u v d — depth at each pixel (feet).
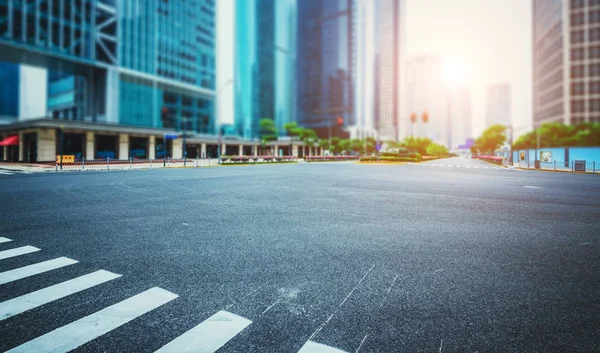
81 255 15.51
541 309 10.33
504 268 14.07
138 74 264.11
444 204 31.71
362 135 470.39
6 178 60.03
